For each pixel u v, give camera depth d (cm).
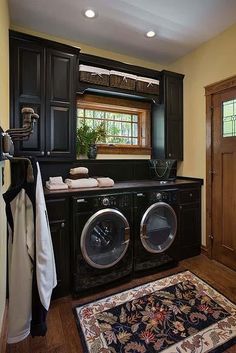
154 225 249
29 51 215
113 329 161
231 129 249
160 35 259
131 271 227
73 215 197
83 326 164
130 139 322
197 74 289
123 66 274
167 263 250
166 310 180
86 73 250
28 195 121
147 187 236
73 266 199
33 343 150
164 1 203
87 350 144
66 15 221
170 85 303
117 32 252
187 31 252
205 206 284
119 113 313
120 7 210
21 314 121
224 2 205
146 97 296
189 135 306
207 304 187
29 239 121
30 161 120
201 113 286
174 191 253
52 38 257
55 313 179
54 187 206
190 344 147
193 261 271
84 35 257
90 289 204
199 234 288
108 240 225
